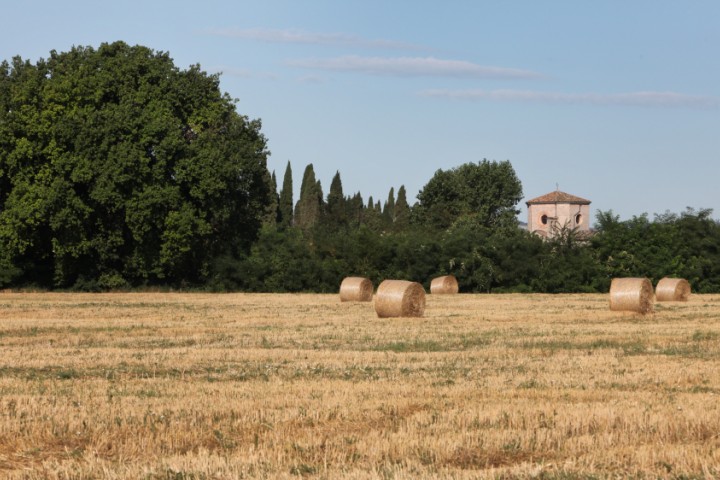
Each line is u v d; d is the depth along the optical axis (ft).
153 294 286.46
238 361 111.65
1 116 283.18
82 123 281.54
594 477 57.72
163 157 288.92
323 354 117.91
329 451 64.08
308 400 81.82
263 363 109.50
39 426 71.46
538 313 197.47
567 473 58.59
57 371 102.37
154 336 144.46
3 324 165.37
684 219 352.90
